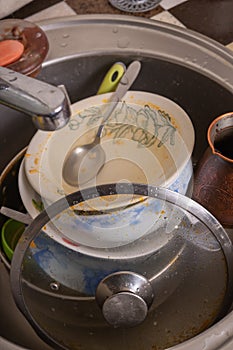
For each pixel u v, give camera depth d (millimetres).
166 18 1037
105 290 687
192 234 712
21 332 812
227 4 1053
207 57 878
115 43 904
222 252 709
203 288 710
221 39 1008
